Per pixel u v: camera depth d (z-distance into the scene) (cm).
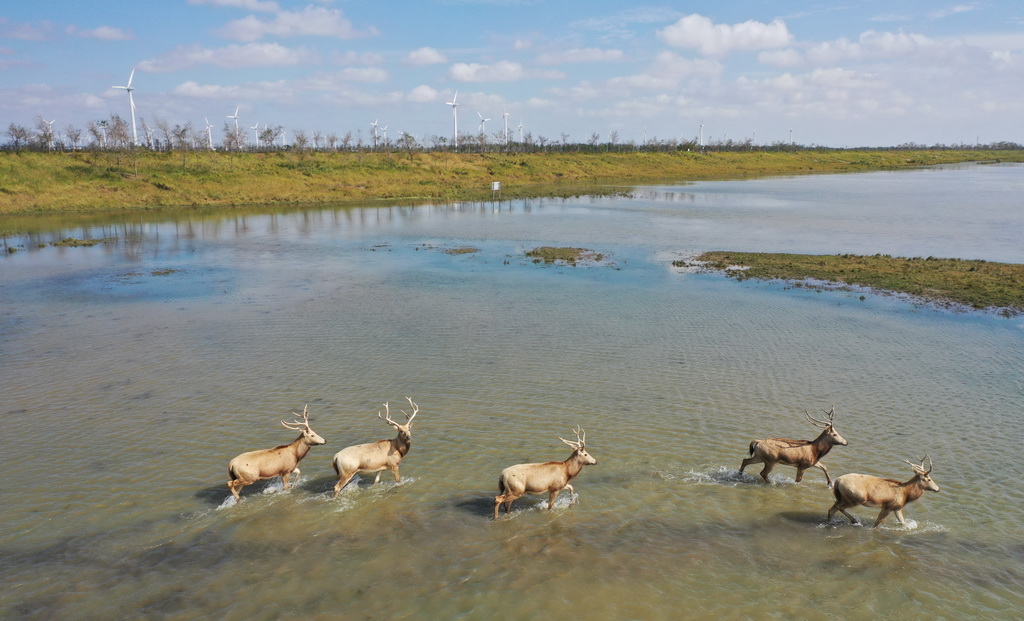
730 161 17400
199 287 3738
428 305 3222
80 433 1756
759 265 4175
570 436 1728
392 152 14412
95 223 6900
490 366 2284
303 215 7725
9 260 4722
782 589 1134
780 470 1573
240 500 1428
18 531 1305
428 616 1066
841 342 2541
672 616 1068
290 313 3088
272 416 1864
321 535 1297
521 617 1064
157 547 1254
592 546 1261
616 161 15625
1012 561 1204
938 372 2192
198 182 9475
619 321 2880
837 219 6575
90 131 10194
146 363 2345
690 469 1559
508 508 1371
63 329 2823
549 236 5731
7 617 1059
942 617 1067
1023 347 2450
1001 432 1728
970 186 10712
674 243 5212
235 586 1140
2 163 8712
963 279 3600
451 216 7450
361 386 2098
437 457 1620
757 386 2077
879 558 1221
